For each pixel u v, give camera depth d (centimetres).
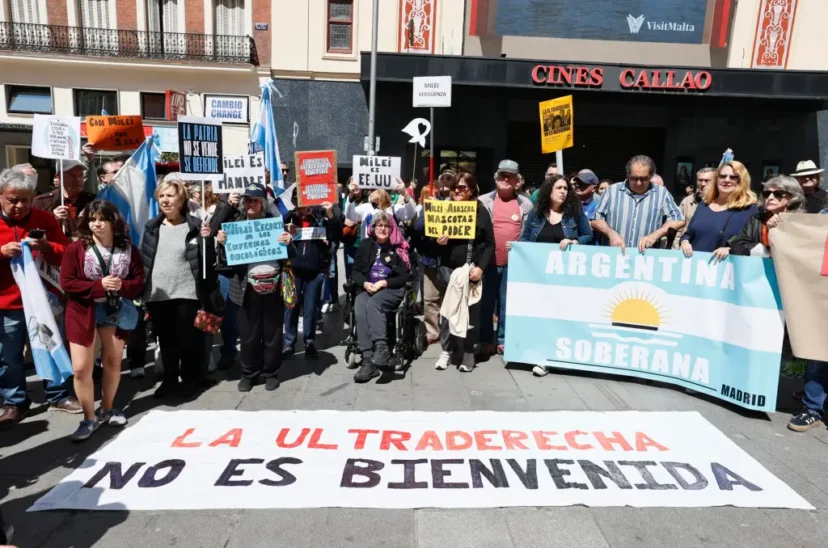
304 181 534
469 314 522
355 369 538
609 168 1605
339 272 1062
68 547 271
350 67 1609
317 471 338
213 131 502
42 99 1728
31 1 1691
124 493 314
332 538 280
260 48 1645
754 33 1485
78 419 420
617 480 334
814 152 1522
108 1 1694
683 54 1505
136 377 508
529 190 1359
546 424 405
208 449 362
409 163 1587
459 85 1355
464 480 331
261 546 274
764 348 420
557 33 1512
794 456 373
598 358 508
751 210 457
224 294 532
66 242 439
